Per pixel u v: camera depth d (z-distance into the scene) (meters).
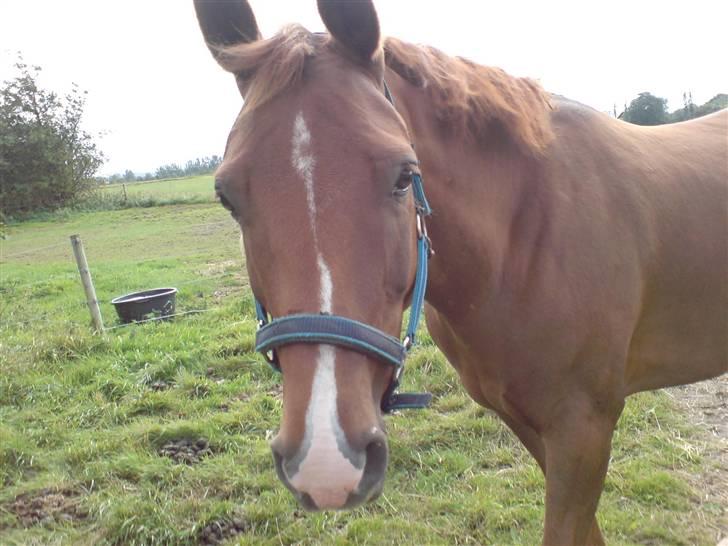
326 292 1.18
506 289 1.82
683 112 10.68
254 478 3.07
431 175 1.65
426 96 1.69
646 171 2.00
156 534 2.73
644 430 3.31
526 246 1.81
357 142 1.25
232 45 1.52
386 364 1.29
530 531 2.62
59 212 22.77
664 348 2.11
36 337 5.12
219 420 3.63
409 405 1.47
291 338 1.18
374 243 1.24
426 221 1.66
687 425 3.36
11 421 3.75
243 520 2.80
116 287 7.98
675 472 2.94
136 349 4.87
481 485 2.93
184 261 10.12
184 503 2.88
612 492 2.82
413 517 2.77
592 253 1.81
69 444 3.45
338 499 1.11
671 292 2.03
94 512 2.89
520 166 1.83
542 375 1.83
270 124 1.29
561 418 1.86
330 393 1.15
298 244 1.21
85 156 25.06
